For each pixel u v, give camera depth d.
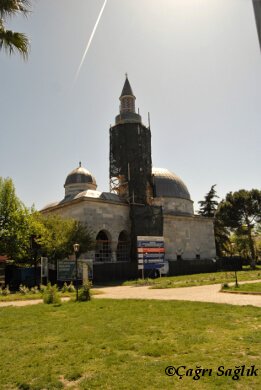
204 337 9.31
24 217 35.44
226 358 7.45
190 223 58.38
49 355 8.39
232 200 64.25
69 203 47.09
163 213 55.44
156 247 40.97
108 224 47.16
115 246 47.28
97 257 46.12
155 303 16.45
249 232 63.94
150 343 9.00
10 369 7.43
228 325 10.71
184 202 60.84
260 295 18.73
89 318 13.14
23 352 8.70
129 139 53.38
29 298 22.61
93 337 9.92
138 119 56.56
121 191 52.94
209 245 60.19
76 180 56.50
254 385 5.97
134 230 48.28
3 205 35.09
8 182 35.94
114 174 53.62
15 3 13.22
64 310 15.80
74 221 40.19
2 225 34.53
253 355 7.61
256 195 62.94
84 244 38.50
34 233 35.47
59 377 6.89
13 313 15.34
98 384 6.31
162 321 11.89
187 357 7.66
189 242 57.25
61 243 36.12
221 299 17.61
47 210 51.75
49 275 36.16
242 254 77.81
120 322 12.02
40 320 13.37
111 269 39.81
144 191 52.56
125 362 7.57
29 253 35.53
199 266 51.25
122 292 24.94
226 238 70.25
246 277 33.50
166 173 62.16
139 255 39.47
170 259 53.72
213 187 73.50
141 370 6.96
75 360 7.84
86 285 20.02
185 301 16.64
